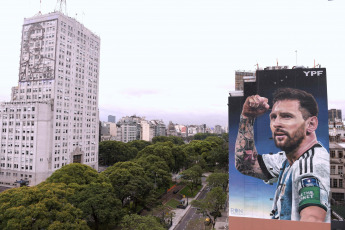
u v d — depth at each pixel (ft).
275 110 154.10
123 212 194.29
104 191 199.11
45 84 375.25
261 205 151.02
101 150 503.61
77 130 410.11
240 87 233.55
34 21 390.63
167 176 290.76
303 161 146.00
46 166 353.72
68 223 154.10
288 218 144.87
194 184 344.69
